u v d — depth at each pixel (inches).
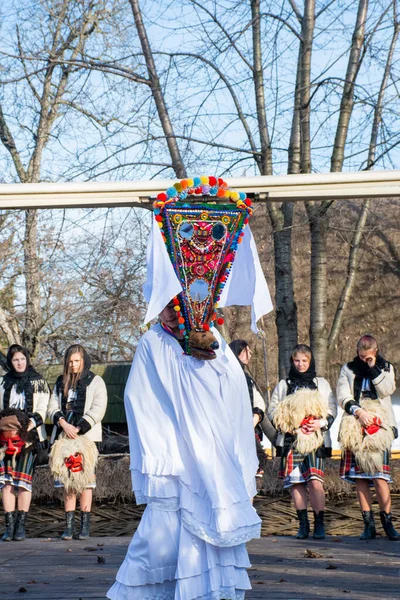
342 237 441.1
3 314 536.4
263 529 290.0
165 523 138.3
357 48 417.7
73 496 282.2
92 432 287.3
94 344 577.0
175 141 446.3
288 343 426.6
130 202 228.8
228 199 153.5
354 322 443.2
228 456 141.8
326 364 430.0
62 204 228.7
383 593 190.5
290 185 222.8
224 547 137.5
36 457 287.1
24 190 227.8
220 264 150.8
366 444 260.8
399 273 446.9
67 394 287.0
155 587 138.6
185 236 150.5
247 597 187.2
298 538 271.1
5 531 281.3
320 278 422.9
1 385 288.0
